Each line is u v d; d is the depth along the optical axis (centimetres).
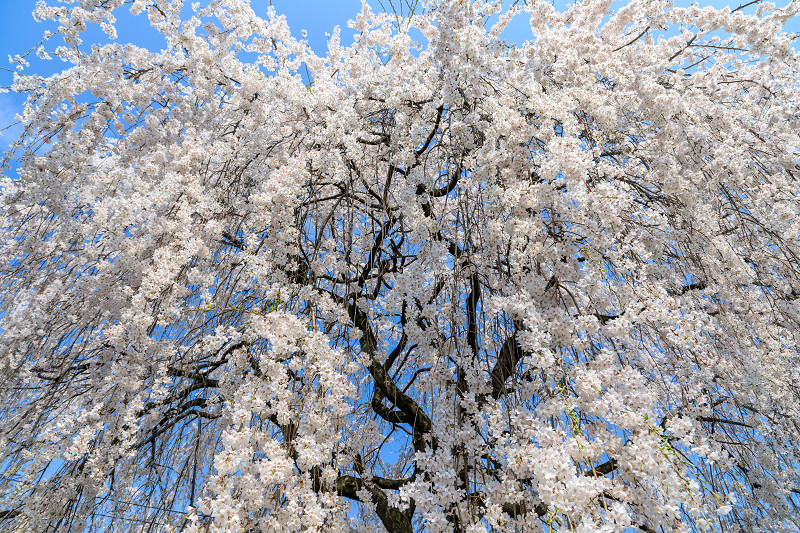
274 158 298
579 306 222
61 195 301
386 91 324
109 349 266
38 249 323
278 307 216
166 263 245
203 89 368
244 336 233
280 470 170
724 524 283
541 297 214
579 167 203
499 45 257
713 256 293
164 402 286
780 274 324
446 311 235
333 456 220
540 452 153
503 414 202
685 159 278
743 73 373
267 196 244
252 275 232
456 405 200
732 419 334
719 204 294
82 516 254
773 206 293
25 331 302
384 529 280
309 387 211
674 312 189
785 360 313
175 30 353
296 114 313
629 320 189
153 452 318
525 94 265
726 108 321
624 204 208
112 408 241
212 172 325
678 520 150
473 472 197
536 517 167
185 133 349
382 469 344
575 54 294
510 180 237
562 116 241
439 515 169
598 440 160
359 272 323
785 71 330
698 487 149
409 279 226
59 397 307
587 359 196
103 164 343
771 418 289
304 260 271
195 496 314
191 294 279
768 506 295
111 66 334
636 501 155
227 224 315
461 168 267
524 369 217
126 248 266
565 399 172
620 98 294
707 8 338
